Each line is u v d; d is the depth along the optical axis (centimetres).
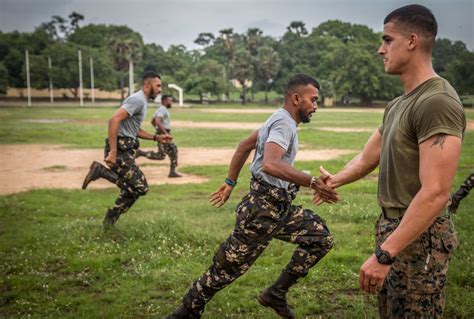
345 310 457
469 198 892
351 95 9162
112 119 658
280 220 401
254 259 406
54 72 8750
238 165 442
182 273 539
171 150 1246
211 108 7131
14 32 10019
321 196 368
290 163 402
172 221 715
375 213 764
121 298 479
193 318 408
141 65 10525
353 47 8919
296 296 486
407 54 283
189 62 13150
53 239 662
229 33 10950
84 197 992
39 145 2019
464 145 1720
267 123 399
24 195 1002
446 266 284
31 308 461
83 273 549
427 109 266
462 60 2005
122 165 675
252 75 9031
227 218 765
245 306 461
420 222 258
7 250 626
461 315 439
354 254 580
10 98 9062
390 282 291
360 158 363
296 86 399
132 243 644
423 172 264
